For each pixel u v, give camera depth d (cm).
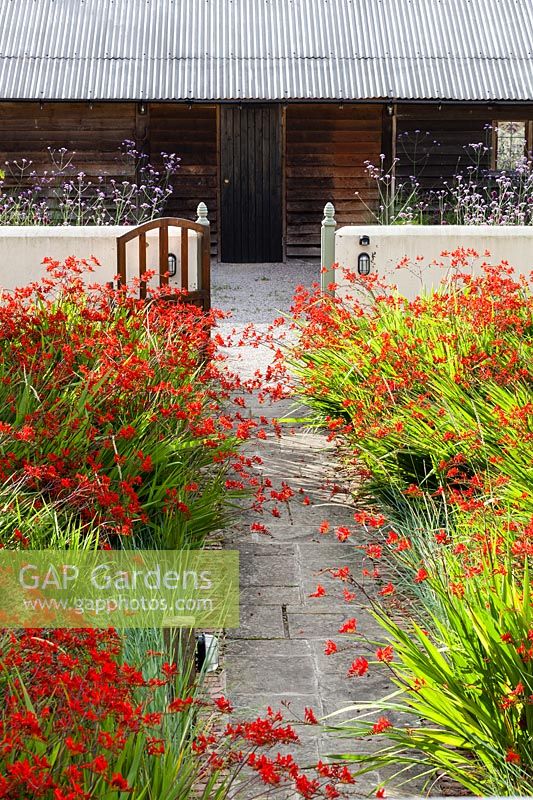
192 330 727
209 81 1717
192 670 419
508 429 580
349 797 373
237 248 1831
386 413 651
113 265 1015
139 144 1753
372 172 1800
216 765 326
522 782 346
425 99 1700
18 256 1016
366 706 400
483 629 388
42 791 266
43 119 1736
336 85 1716
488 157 1816
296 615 525
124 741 295
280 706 442
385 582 552
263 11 1861
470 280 845
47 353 627
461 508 492
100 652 325
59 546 439
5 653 342
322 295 881
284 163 1798
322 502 665
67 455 524
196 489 570
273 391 743
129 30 1812
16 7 1844
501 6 1883
